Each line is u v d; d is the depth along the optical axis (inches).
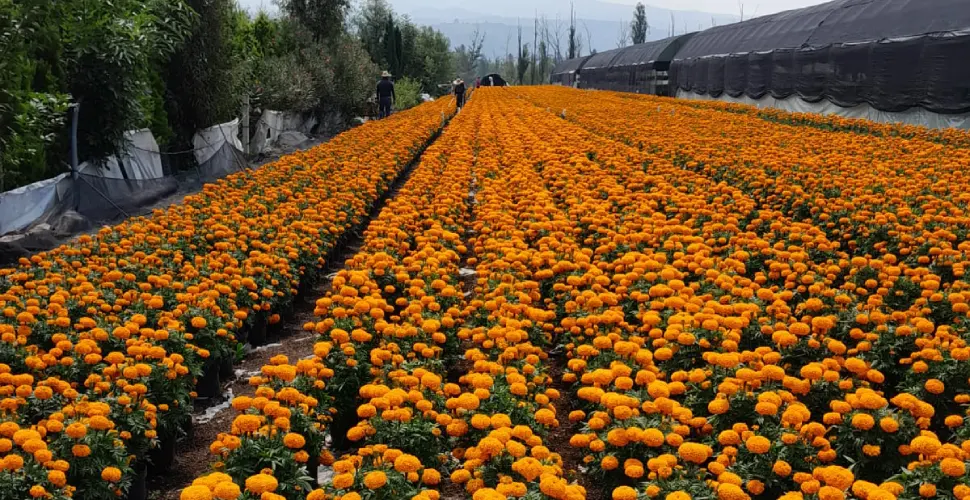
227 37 899.4
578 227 458.0
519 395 236.1
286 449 198.4
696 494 179.2
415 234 451.5
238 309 341.1
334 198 536.7
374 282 338.0
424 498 169.5
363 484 183.6
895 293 346.6
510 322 275.1
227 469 190.9
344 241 525.7
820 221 480.7
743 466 197.0
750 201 495.2
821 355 270.1
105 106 640.4
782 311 290.7
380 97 1448.1
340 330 260.4
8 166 527.5
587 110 1341.0
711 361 238.5
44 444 187.2
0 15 474.3
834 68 1223.5
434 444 215.6
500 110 1443.2
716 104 1445.6
